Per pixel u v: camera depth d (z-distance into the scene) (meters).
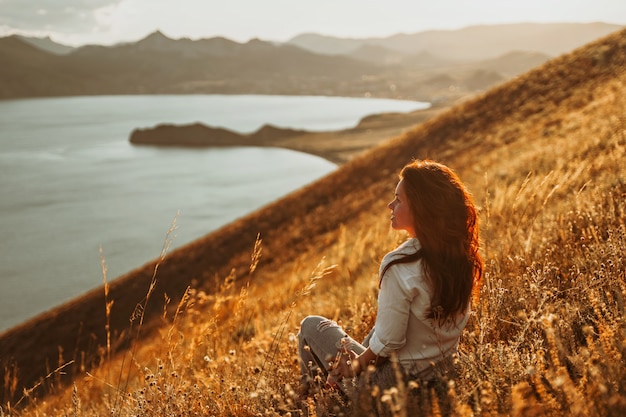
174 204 121.44
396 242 5.73
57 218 114.69
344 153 179.00
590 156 9.88
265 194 127.88
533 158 15.17
